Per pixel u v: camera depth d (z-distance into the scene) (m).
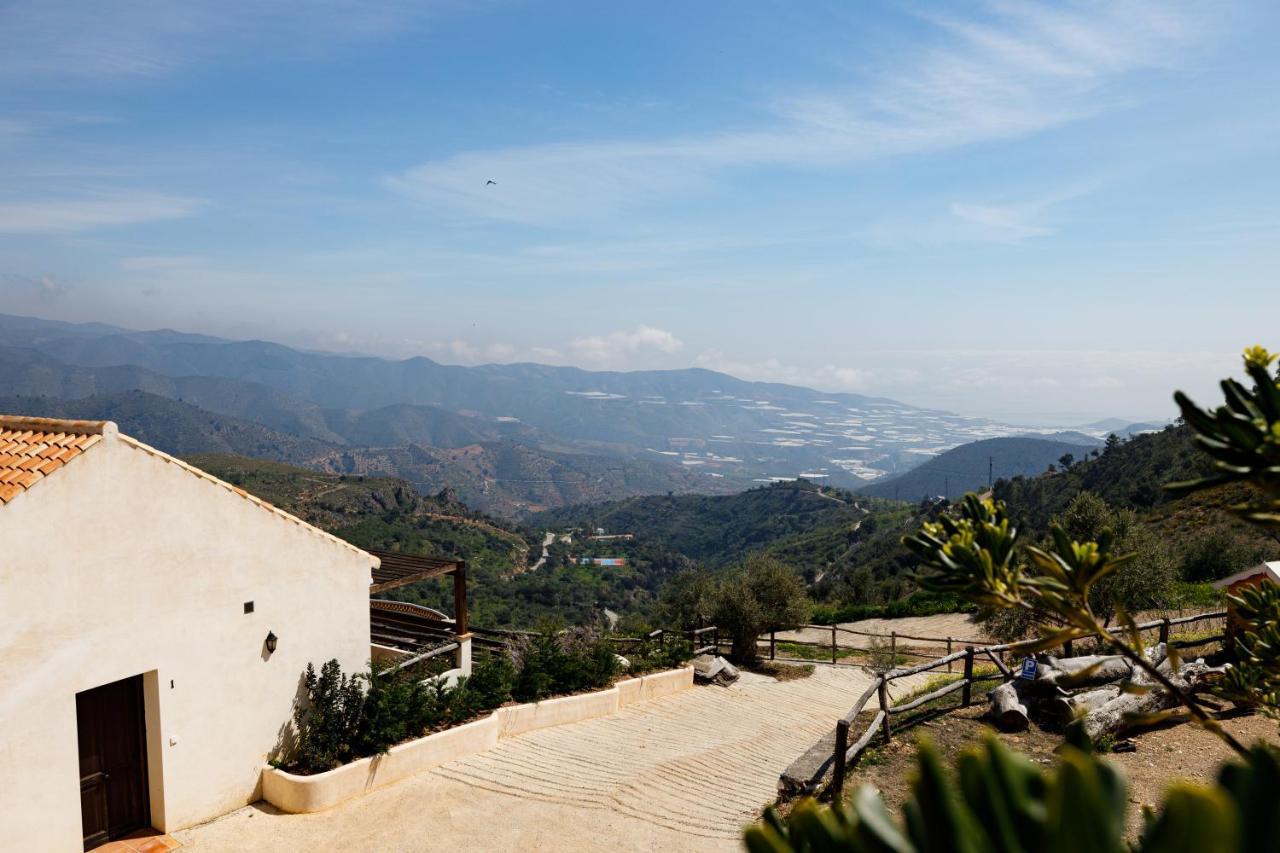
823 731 13.38
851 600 36.97
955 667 18.31
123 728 8.83
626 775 10.98
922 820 1.06
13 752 7.61
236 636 9.72
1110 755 8.78
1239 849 0.96
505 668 13.85
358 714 10.80
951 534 2.40
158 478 8.84
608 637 17.84
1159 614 15.25
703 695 16.22
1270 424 1.67
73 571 8.06
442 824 9.41
